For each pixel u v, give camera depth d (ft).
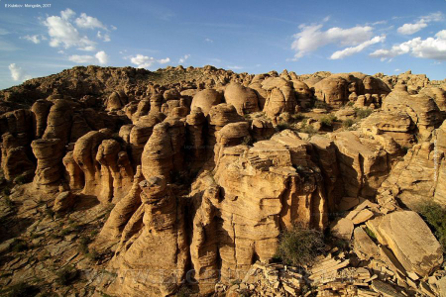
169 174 77.00
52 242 68.39
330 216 53.47
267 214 47.80
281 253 46.98
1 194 89.92
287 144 53.47
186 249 49.62
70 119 103.81
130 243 56.49
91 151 84.12
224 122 82.53
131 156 85.66
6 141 97.50
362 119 76.89
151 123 89.35
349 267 43.09
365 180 56.95
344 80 105.91
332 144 59.57
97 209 80.23
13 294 52.49
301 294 40.96
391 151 57.67
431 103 61.36
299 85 106.01
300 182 47.03
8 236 71.92
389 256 44.47
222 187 53.06
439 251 43.65
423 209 50.55
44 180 89.51
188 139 86.02
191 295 46.91
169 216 49.73
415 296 38.34
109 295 51.47
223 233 50.55
